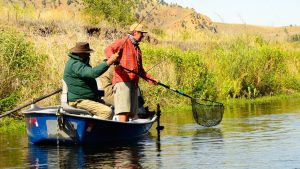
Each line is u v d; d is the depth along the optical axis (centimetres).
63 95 1367
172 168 1003
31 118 1320
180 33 3975
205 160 1070
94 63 2078
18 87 1848
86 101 1359
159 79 2256
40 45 2056
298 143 1241
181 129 1566
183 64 2412
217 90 2552
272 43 3422
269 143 1252
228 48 3034
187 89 2352
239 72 2722
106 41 2405
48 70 1933
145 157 1121
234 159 1071
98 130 1308
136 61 1417
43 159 1127
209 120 1561
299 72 3161
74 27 2827
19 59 1864
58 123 1268
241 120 1742
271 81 2841
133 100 1428
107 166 1035
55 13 3256
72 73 1355
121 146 1277
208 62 2614
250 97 2719
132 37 1416
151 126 1549
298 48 3641
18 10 3144
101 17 3584
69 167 1037
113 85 1418
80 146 1288
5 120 1728
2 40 1877
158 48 2447
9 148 1286
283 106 2225
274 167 988
